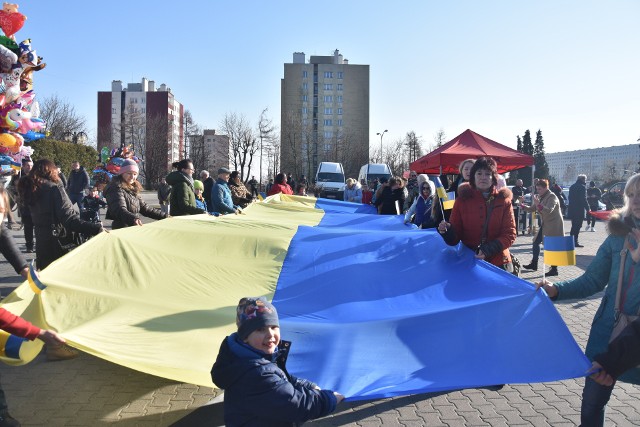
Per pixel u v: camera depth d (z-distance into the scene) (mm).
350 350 3896
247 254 5508
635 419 4453
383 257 5434
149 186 68562
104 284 4793
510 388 5117
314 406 2758
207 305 4543
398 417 4434
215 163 96750
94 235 5945
